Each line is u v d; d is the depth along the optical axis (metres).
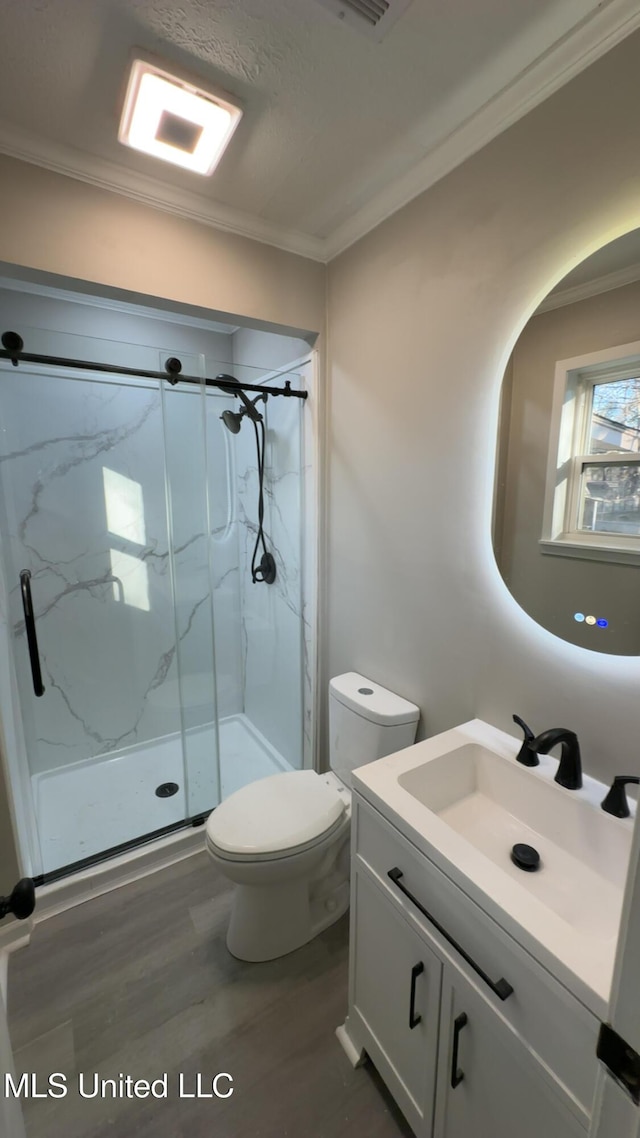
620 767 1.04
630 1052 0.44
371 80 1.07
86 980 1.42
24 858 1.65
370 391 1.64
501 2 0.90
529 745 1.08
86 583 2.39
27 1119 1.10
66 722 2.39
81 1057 1.22
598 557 1.06
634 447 0.98
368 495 1.71
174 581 2.17
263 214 1.56
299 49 0.99
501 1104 0.79
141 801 2.19
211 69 1.04
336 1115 1.11
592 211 0.98
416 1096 1.00
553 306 1.08
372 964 1.12
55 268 1.33
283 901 1.47
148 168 1.35
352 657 1.90
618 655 1.03
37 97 1.11
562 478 1.11
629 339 0.97
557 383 1.10
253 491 2.54
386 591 1.67
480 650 1.34
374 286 1.57
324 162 1.33
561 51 0.97
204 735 2.13
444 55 1.01
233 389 2.15
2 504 2.10
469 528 1.33
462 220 1.25
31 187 1.27
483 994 0.80
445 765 1.18
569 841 1.02
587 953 0.66
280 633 2.45
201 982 1.41
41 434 2.19
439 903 0.88
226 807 1.51
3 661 1.84
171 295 1.51
